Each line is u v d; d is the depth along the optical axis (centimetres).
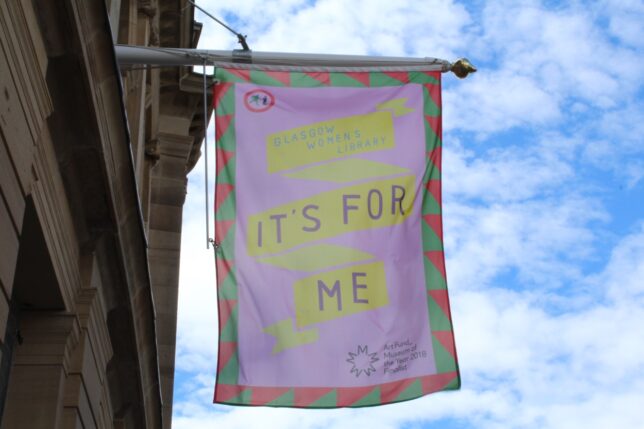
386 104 1550
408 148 1530
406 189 1505
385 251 1469
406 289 1454
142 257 1917
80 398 1694
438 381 1416
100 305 1812
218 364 1392
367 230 1476
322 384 1398
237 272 1429
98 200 1700
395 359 1420
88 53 1482
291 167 1498
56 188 1577
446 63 1581
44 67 1393
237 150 1497
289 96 1541
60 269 1627
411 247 1477
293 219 1468
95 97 1532
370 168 1510
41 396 1616
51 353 1645
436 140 1540
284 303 1423
